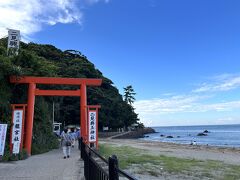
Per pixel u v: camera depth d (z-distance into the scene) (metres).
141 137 106.50
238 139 92.06
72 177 12.90
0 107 21.28
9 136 20.98
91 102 80.44
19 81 23.56
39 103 27.62
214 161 29.20
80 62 78.69
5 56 24.58
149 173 19.70
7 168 15.66
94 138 24.80
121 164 22.17
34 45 71.62
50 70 30.95
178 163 25.19
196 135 122.19
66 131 21.31
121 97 97.69
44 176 13.20
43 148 26.83
